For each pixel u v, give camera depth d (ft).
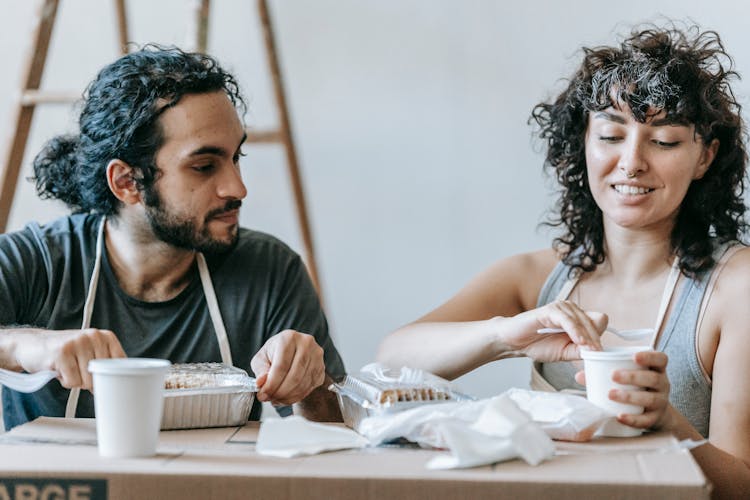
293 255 5.82
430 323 5.38
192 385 4.07
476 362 4.94
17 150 7.84
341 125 11.27
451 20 11.00
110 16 11.26
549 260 5.89
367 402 3.73
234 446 3.55
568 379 5.28
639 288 5.37
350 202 11.31
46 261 5.39
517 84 10.92
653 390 3.65
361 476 2.97
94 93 5.24
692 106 4.93
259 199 11.38
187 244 5.12
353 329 11.37
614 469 3.05
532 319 4.50
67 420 4.02
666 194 5.04
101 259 5.38
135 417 3.26
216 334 5.41
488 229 11.10
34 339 4.14
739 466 4.26
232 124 5.09
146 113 4.97
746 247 5.27
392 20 11.10
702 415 5.12
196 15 8.49
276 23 11.28
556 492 2.89
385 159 11.23
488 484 2.92
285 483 2.99
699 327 5.11
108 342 4.01
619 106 5.05
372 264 11.31
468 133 11.07
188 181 5.03
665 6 10.37
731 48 10.12
